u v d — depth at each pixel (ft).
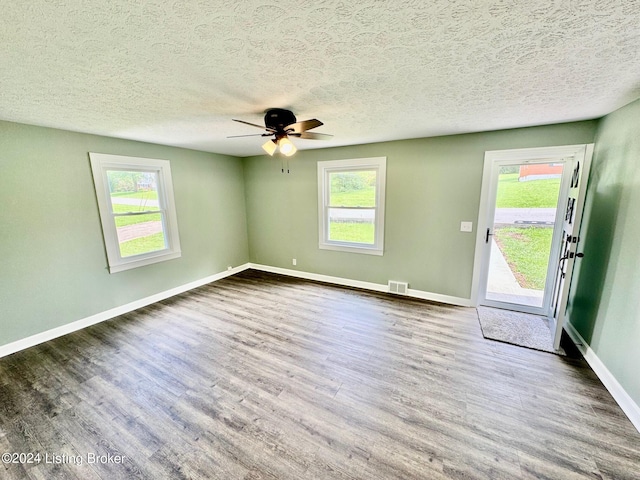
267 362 8.11
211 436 5.69
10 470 5.02
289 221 15.87
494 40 4.13
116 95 6.25
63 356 8.47
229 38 4.01
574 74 5.37
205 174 14.58
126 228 11.49
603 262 7.63
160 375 7.58
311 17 3.53
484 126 9.51
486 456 5.16
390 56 4.62
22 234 8.70
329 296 13.05
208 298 13.00
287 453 5.30
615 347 6.77
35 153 8.79
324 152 13.91
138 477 4.88
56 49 4.21
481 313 10.98
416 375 7.44
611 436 5.53
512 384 7.04
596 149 8.57
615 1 3.23
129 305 11.66
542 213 10.19
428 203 11.78
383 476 4.84
